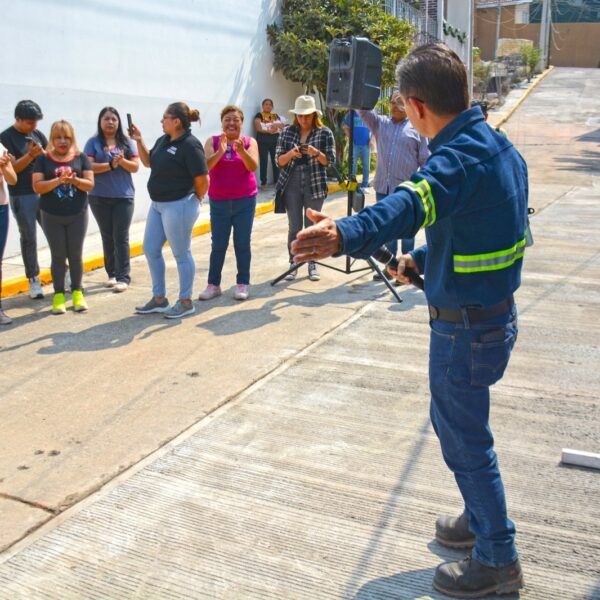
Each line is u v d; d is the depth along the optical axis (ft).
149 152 21.13
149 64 34.04
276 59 44.75
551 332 18.45
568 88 116.98
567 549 9.71
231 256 28.37
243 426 13.47
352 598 8.86
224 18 39.32
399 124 22.27
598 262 25.61
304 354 17.19
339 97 20.18
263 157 43.55
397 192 6.85
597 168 54.90
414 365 16.38
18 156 21.63
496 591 8.70
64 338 18.70
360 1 45.11
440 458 12.17
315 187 22.85
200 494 11.21
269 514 10.66
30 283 22.54
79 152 20.84
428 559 9.58
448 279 7.94
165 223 19.56
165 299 20.71
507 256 7.84
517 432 13.07
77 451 12.62
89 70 30.58
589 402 14.28
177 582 9.21
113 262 24.03
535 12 153.79
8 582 9.26
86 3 30.01
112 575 9.37
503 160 7.68
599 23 154.71
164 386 15.42
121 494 11.23
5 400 14.87
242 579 9.25
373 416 13.82
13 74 27.07
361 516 10.57
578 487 11.24
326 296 22.31
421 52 7.88
